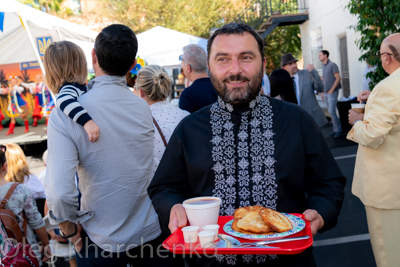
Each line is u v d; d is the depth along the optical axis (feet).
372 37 26.84
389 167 9.48
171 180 5.95
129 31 8.01
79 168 7.65
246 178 5.61
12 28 21.12
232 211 5.63
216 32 5.52
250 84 5.44
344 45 42.37
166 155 5.97
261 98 5.78
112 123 7.65
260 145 5.62
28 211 10.72
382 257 9.95
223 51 5.40
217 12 69.05
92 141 7.31
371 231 10.16
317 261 13.38
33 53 22.62
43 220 11.14
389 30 26.00
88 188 7.67
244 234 4.90
